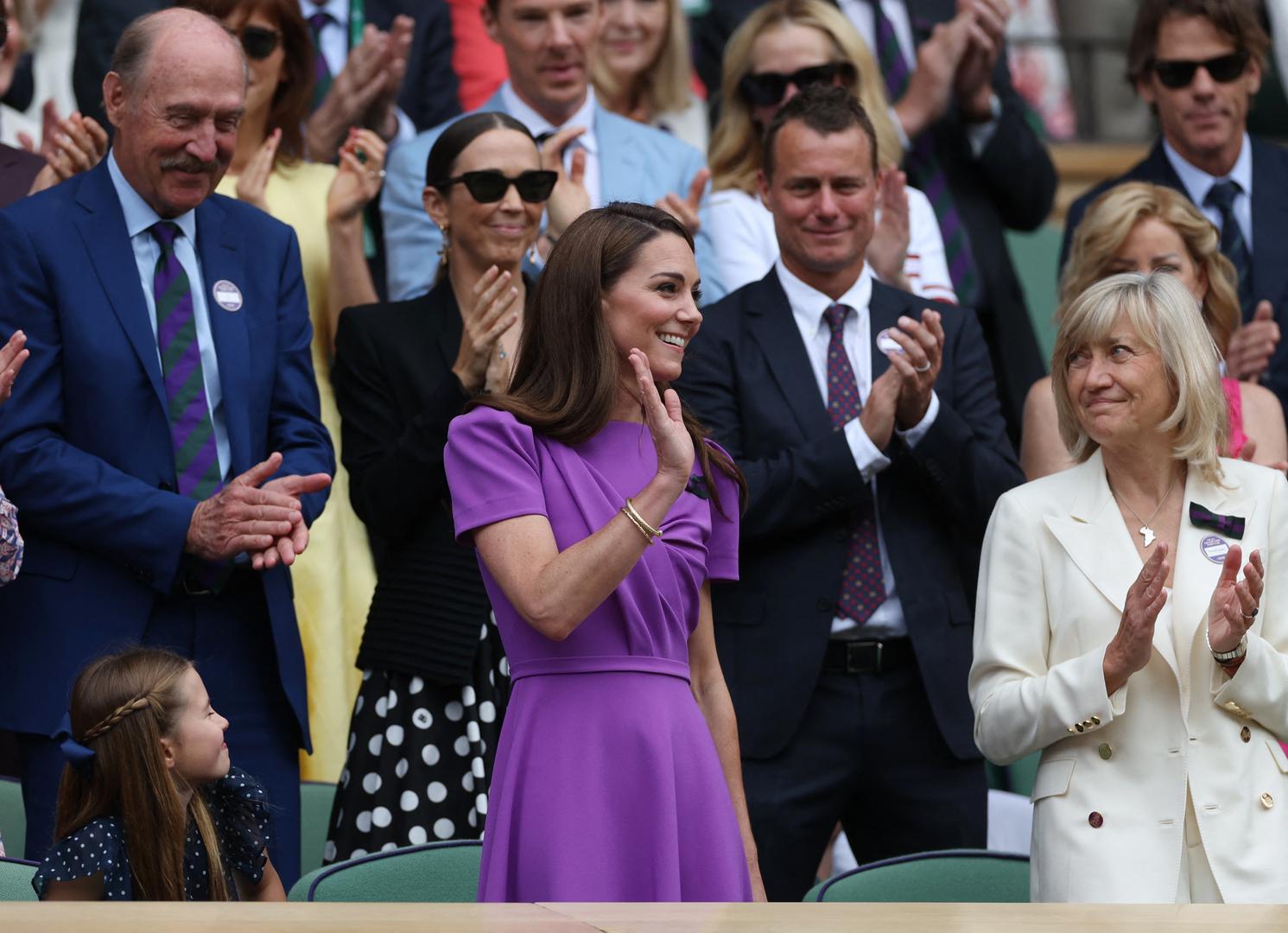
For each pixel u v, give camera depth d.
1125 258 18.77
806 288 17.61
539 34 21.44
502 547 11.45
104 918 7.68
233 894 13.77
